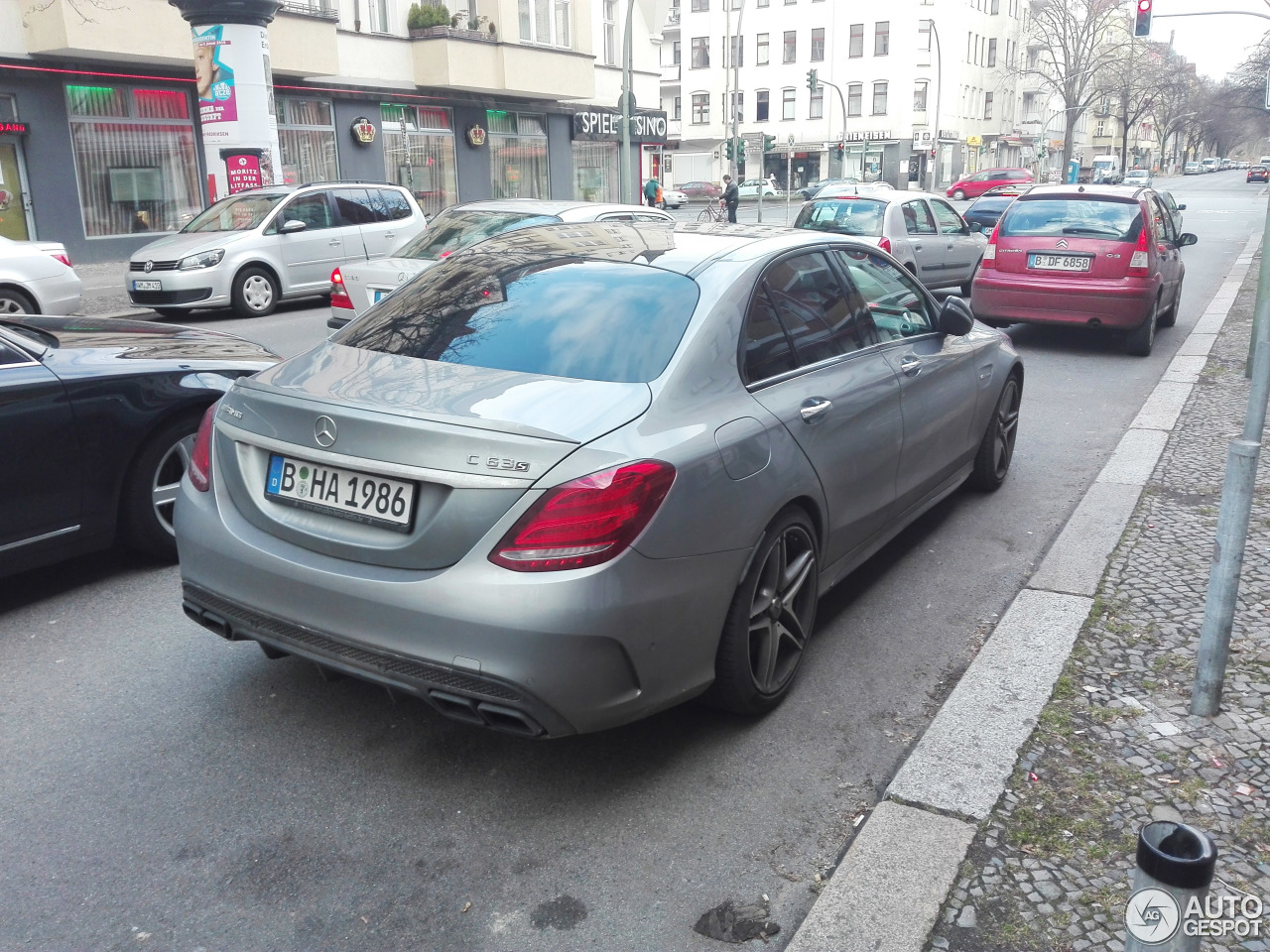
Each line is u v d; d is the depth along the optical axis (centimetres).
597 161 3525
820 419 367
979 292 1096
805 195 5009
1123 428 767
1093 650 397
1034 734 338
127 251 2219
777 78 6969
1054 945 247
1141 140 12262
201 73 1748
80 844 294
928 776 315
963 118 7219
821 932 253
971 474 598
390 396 307
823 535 379
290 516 314
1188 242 1209
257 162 1769
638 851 291
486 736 351
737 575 321
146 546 488
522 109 3144
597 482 277
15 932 259
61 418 441
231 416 335
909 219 1394
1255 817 294
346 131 2638
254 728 355
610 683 287
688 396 318
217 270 1381
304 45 2378
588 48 3175
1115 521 539
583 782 324
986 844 284
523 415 290
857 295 441
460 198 3005
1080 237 1043
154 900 271
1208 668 343
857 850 282
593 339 331
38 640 425
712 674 323
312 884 278
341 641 297
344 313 941
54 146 2072
